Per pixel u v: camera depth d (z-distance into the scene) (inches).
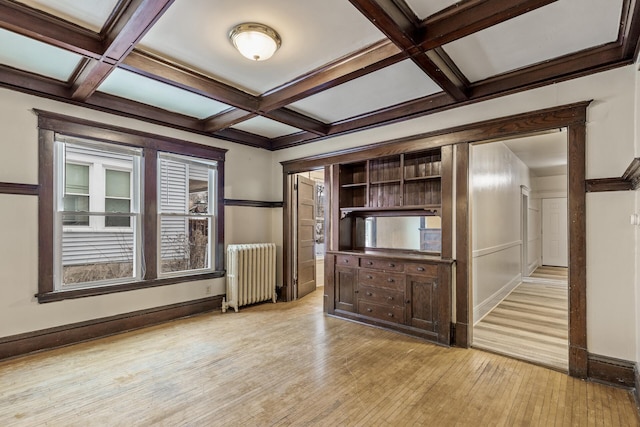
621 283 95.6
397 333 141.3
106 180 143.9
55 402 87.0
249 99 131.1
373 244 170.6
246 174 194.4
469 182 128.6
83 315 130.4
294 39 92.7
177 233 166.1
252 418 80.7
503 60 104.3
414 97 135.8
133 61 98.7
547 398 89.7
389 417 81.2
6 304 113.1
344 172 175.3
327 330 144.8
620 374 95.1
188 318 161.5
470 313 128.7
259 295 184.9
